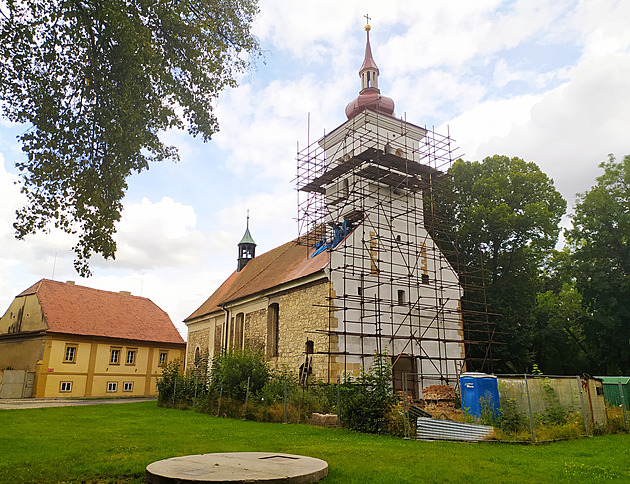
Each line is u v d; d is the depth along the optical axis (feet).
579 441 44.27
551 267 137.18
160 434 49.29
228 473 24.82
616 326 106.42
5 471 29.40
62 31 32.58
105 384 138.62
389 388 53.11
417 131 101.04
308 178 97.66
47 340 127.44
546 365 126.93
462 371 88.02
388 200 91.04
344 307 77.25
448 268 93.50
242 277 130.21
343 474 28.40
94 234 37.04
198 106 40.19
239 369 77.46
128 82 34.53
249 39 40.11
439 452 37.40
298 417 62.69
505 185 113.60
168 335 157.89
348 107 101.19
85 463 32.01
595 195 111.24
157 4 35.04
